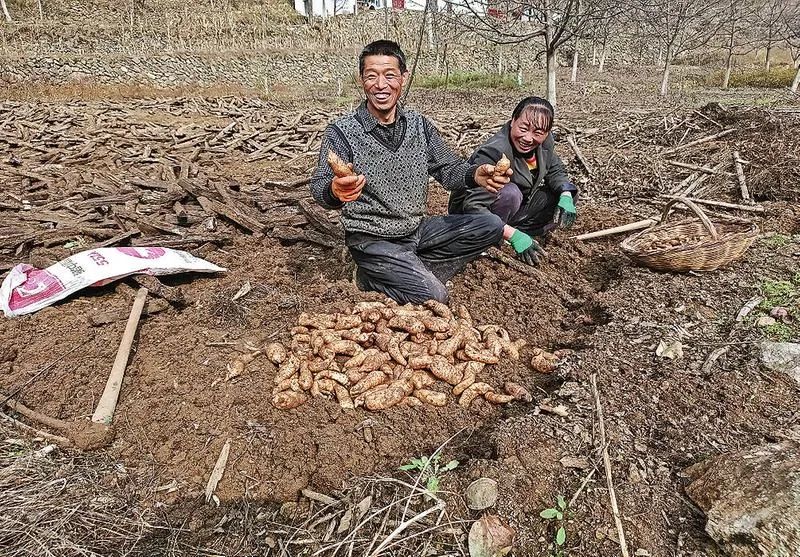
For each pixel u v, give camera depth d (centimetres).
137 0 2555
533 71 2467
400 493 230
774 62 2508
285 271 428
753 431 253
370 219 347
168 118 1141
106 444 258
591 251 473
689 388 281
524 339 353
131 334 323
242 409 273
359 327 322
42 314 350
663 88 1571
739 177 593
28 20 2177
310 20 2852
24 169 701
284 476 244
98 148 827
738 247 401
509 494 225
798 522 184
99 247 447
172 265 393
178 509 231
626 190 625
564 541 208
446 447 260
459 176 362
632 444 249
